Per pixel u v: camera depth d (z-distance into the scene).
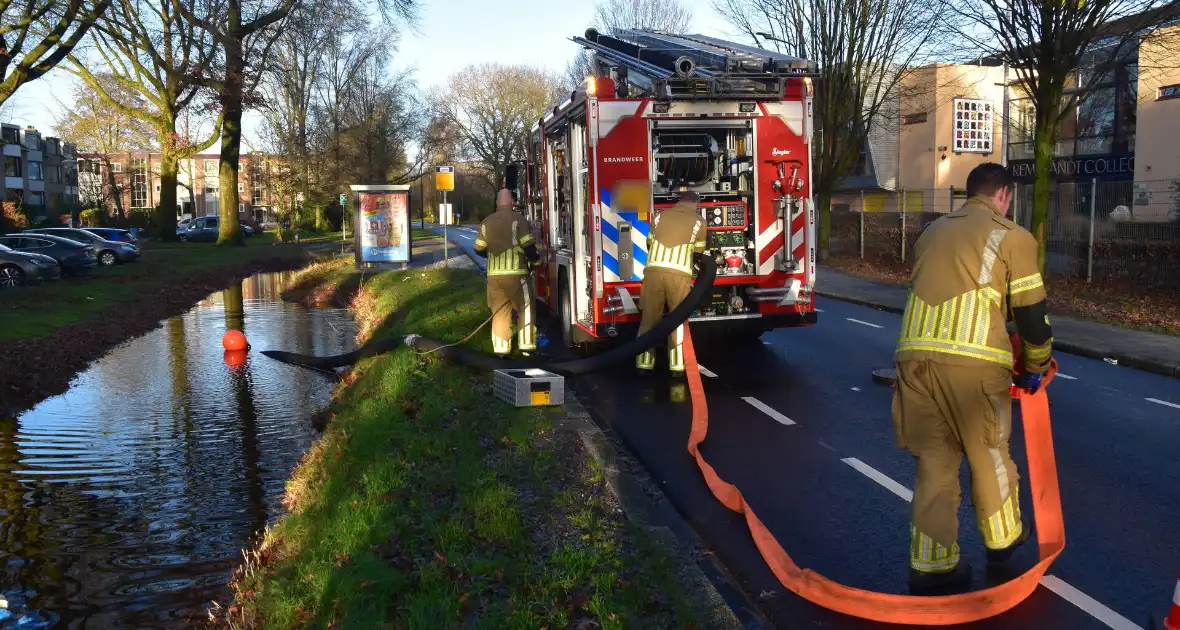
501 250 9.73
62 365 12.04
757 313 9.40
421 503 5.00
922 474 4.02
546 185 11.68
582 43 11.59
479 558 4.19
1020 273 3.69
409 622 3.52
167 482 7.09
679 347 9.20
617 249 9.01
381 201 25.59
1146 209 16.20
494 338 9.87
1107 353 10.28
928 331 3.85
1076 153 29.69
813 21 24.00
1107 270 16.25
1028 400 4.12
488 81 75.88
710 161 9.32
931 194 35.38
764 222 9.23
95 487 6.97
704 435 6.84
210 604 4.79
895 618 3.79
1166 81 25.23
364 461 5.97
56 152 81.81
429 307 14.44
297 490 6.33
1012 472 3.98
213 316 18.08
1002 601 3.82
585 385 8.99
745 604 4.00
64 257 25.20
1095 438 6.78
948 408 3.86
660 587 3.97
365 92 56.00
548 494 5.29
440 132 64.69
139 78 38.69
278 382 11.10
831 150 25.36
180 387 10.83
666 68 9.71
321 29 35.00
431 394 7.79
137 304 18.88
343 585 3.92
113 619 4.65
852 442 6.74
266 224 80.88
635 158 8.96
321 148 50.00
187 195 87.81
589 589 3.90
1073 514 5.11
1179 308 13.68
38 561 5.48
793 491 5.61
